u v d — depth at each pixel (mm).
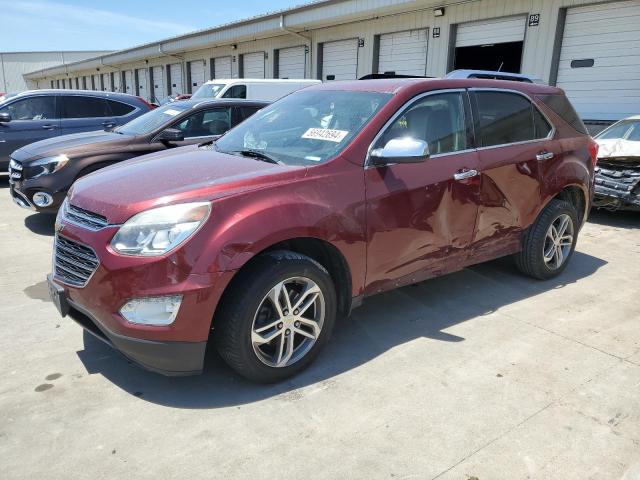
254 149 3744
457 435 2654
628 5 10594
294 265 2984
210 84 13109
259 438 2615
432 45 14391
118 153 6582
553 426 2736
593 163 5133
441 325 3930
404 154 3234
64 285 3002
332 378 3172
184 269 2668
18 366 3225
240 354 2883
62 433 2615
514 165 4254
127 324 2695
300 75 19203
